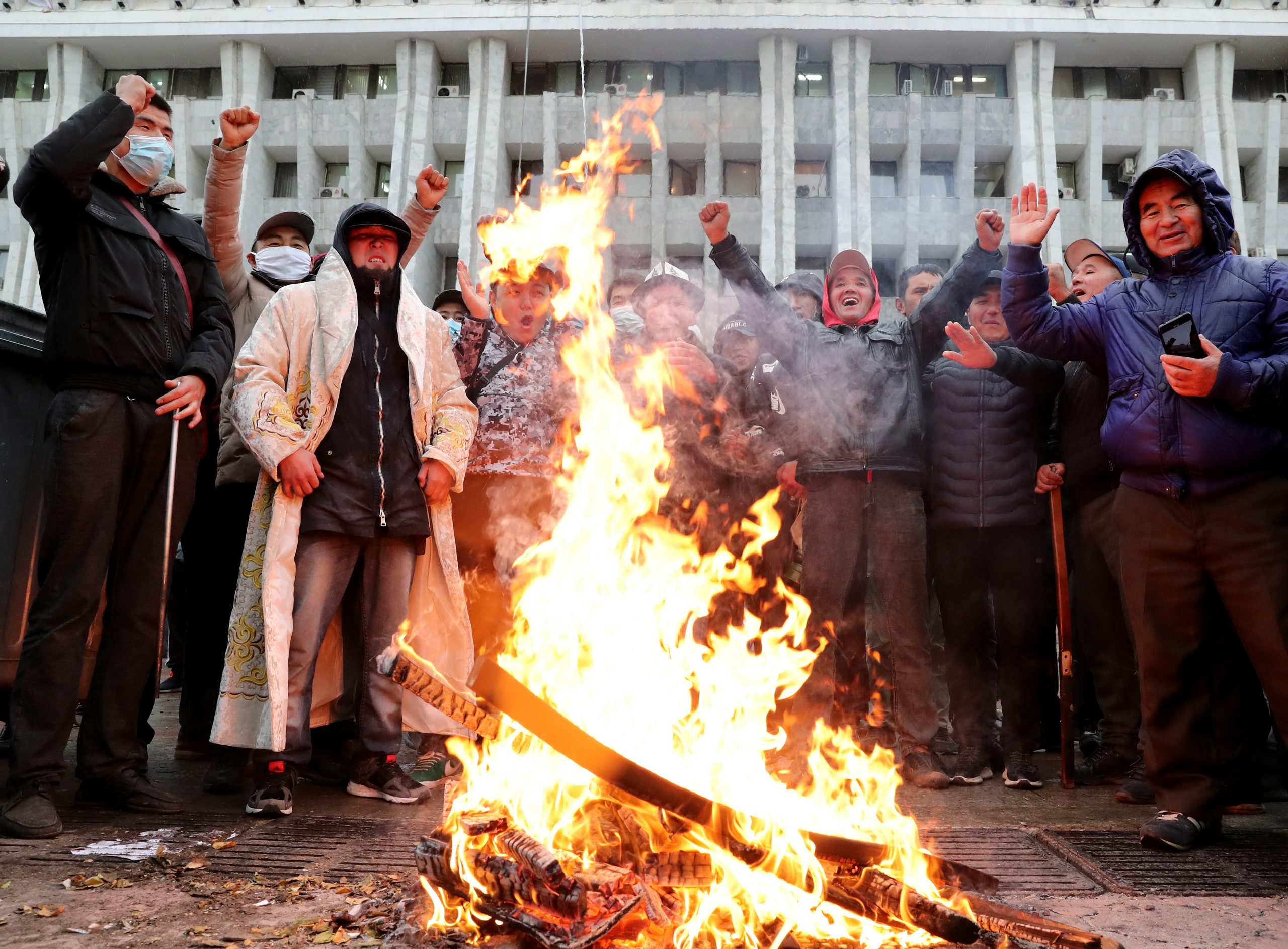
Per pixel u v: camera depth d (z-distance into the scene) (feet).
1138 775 10.83
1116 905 6.89
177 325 10.16
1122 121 70.54
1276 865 7.98
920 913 5.54
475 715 6.54
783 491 12.93
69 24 72.90
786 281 15.88
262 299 13.26
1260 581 8.66
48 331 9.63
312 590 10.18
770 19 68.69
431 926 6.01
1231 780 8.93
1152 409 9.13
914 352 12.89
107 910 6.58
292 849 8.25
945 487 12.51
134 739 9.87
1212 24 69.67
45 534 9.27
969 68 72.64
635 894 5.64
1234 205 69.51
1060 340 10.14
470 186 69.87
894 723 13.71
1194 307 9.29
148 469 9.79
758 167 72.08
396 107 72.54
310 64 76.13
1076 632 14.56
